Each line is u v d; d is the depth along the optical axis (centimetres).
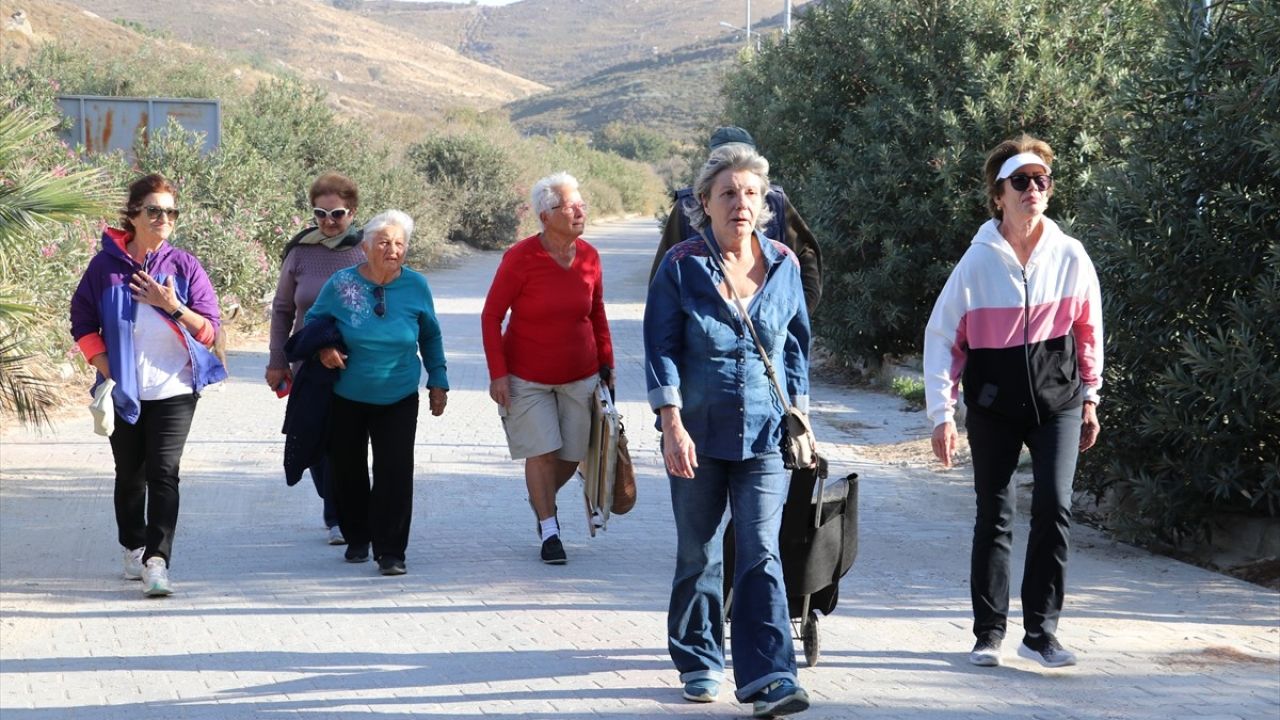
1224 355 707
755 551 489
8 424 1109
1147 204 771
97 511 832
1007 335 544
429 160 4150
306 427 694
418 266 3247
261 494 893
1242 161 758
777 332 498
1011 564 723
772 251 504
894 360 1527
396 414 704
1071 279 545
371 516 706
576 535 799
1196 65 777
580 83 16400
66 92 3195
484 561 733
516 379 725
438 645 585
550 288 719
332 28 16750
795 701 476
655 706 508
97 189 759
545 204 714
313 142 2969
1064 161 1330
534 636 598
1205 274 758
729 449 491
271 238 2027
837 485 544
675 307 495
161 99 2014
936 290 1422
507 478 957
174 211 661
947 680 542
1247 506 770
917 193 1427
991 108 1377
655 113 13788
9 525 795
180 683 535
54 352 1207
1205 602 661
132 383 646
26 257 1115
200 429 1122
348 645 584
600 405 718
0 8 5488
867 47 1473
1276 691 530
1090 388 561
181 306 652
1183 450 768
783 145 1628
